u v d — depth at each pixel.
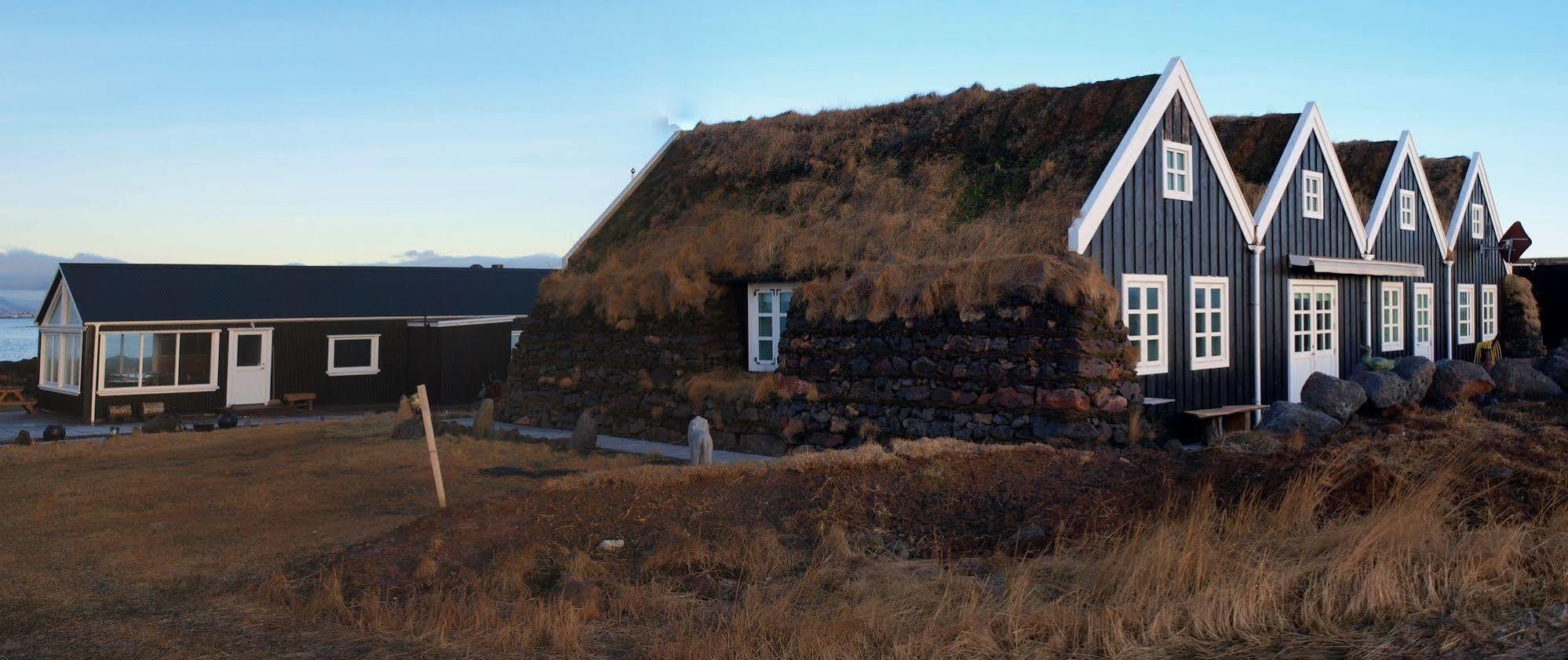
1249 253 17.94
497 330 31.41
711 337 18.25
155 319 27.12
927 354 14.59
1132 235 15.56
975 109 19.83
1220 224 17.38
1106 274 14.96
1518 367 16.72
